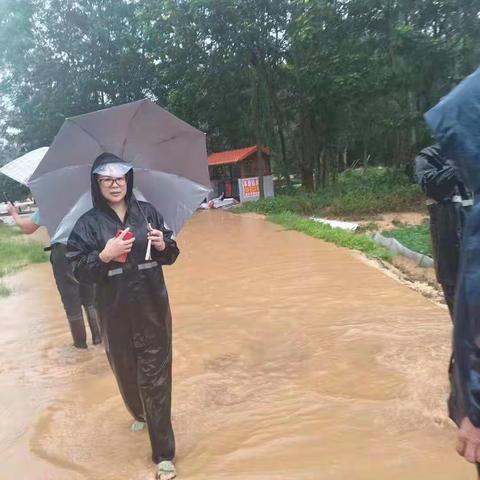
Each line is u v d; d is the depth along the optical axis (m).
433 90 20.78
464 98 1.97
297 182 38.00
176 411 4.63
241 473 3.64
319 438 4.04
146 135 4.16
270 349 6.04
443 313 6.89
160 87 33.03
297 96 25.67
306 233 14.90
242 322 7.04
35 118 33.69
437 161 4.60
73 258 3.65
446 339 5.92
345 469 3.62
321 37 21.91
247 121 30.02
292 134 29.50
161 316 3.69
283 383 5.10
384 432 4.07
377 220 17.80
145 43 31.00
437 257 4.73
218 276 9.93
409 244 11.55
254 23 23.19
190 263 11.45
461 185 4.50
